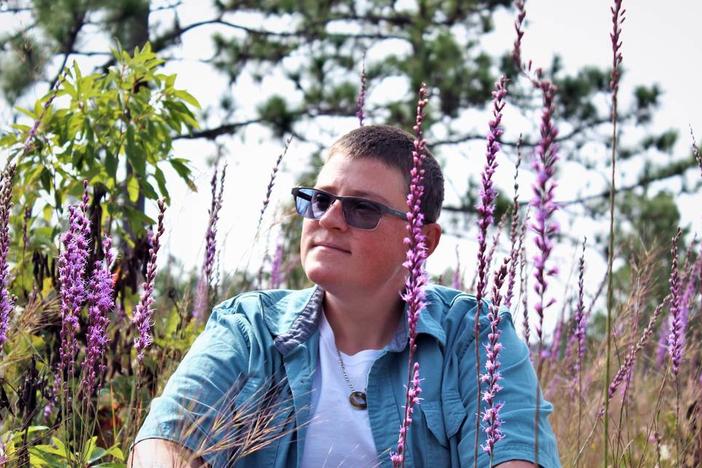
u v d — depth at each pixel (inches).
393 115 592.1
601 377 170.6
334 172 112.2
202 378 109.9
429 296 120.6
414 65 588.7
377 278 111.3
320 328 115.3
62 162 178.2
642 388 186.1
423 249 89.0
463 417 109.3
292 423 109.3
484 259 89.5
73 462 115.6
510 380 110.0
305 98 586.2
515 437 104.7
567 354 180.7
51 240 173.9
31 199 178.1
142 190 175.8
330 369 112.7
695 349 170.4
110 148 176.6
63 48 468.8
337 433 109.1
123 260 168.2
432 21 639.8
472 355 113.0
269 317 117.3
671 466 147.5
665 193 596.1
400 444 91.4
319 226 111.3
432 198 117.2
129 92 182.1
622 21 87.0
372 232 110.2
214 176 161.6
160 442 102.7
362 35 630.5
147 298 117.3
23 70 333.7
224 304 121.4
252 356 113.4
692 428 157.8
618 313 181.5
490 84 581.6
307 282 241.0
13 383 141.1
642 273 177.0
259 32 611.5
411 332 89.6
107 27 488.7
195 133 565.9
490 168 87.9
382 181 111.2
